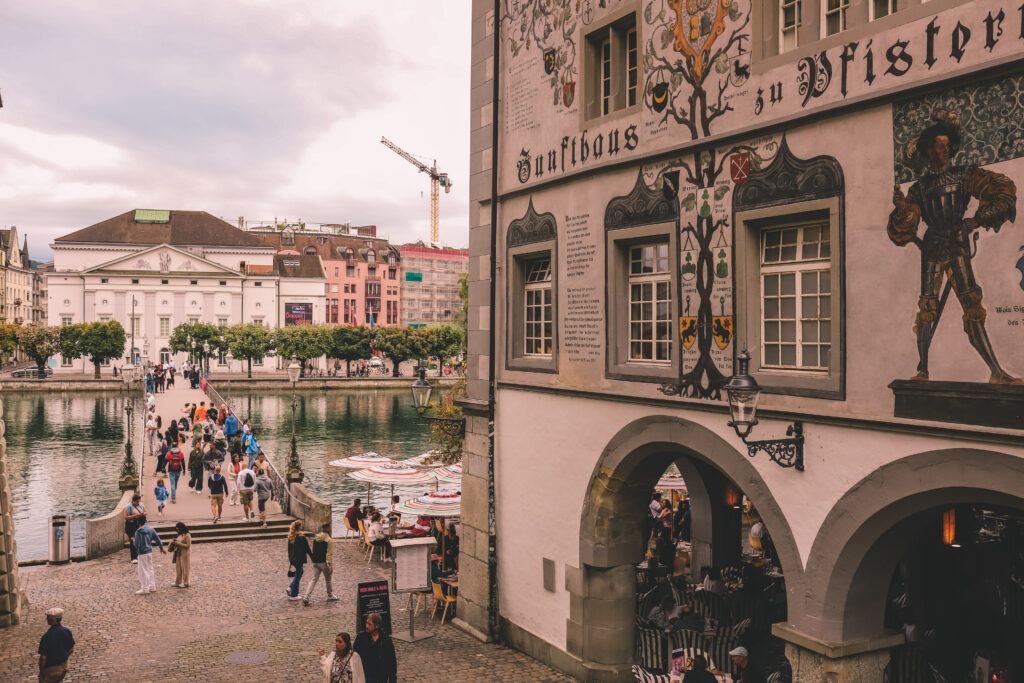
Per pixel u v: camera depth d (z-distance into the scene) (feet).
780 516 32.04
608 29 41.81
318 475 124.67
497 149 50.70
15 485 113.60
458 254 589.73
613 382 40.93
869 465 28.60
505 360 50.11
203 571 67.31
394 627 53.11
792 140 31.30
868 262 28.50
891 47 27.58
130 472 93.56
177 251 380.99
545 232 46.32
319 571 58.03
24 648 48.42
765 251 33.53
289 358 345.10
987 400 24.95
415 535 75.56
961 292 25.66
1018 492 24.09
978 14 25.05
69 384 257.75
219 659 46.11
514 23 49.21
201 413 156.56
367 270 531.09
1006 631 38.47
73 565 69.31
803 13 31.09
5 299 479.00
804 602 31.01
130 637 50.24
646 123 38.60
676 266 37.04
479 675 43.73
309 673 43.80
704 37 35.29
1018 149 24.17
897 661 30.91
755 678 34.24
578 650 43.06
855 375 28.99
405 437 165.27
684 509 71.87
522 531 48.19
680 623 45.34
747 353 29.89
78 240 394.32
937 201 26.35
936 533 42.19
